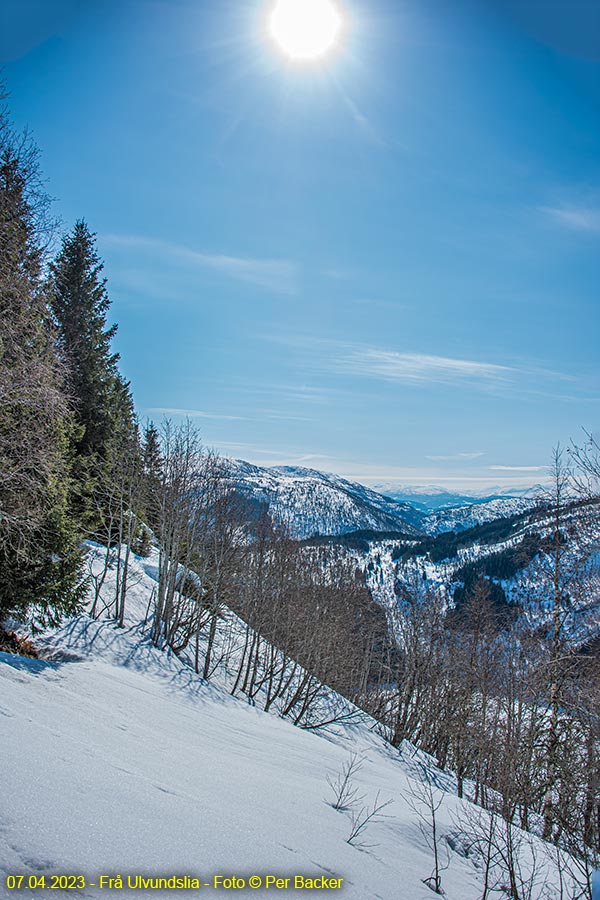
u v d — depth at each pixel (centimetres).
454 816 1095
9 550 1173
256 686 2672
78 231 2938
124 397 3928
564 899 796
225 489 2792
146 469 2761
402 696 2859
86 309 2856
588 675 1400
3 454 1140
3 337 1150
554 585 1527
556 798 1630
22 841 346
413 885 570
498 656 2238
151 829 433
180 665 2128
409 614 3164
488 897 660
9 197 1255
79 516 2447
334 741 2158
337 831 663
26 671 1000
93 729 721
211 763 809
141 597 2747
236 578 2716
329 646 2845
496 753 1936
